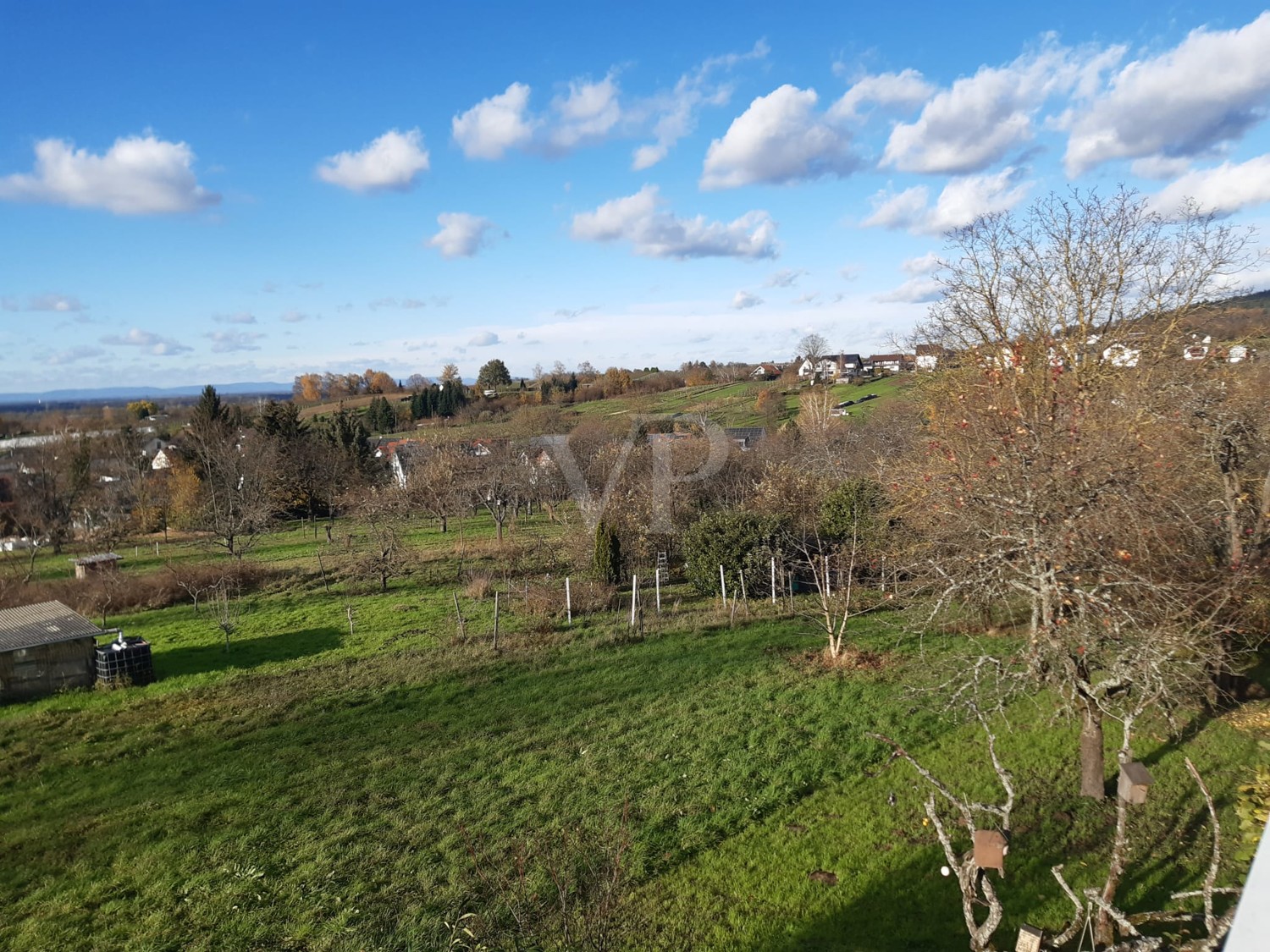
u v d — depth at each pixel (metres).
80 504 42.38
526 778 10.62
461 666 15.84
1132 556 8.98
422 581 25.66
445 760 11.33
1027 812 9.05
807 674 14.55
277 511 44.06
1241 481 11.33
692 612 19.97
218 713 13.87
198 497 43.66
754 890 7.90
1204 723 11.09
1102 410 12.66
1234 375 12.94
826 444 32.81
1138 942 5.03
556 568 27.06
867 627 17.73
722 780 10.31
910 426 25.19
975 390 15.30
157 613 23.12
